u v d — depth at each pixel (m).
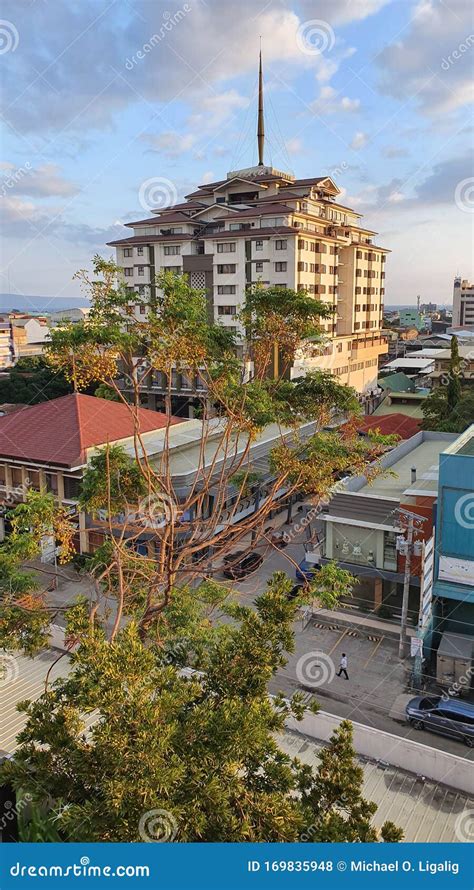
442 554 22.53
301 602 12.05
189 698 8.02
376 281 74.81
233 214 59.22
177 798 7.02
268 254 57.06
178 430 35.97
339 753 9.18
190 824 6.90
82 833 6.72
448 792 13.72
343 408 14.20
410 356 89.12
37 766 7.85
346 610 25.95
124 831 6.56
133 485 12.76
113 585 13.49
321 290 61.53
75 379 11.10
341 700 20.39
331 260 63.53
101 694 7.29
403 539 22.30
